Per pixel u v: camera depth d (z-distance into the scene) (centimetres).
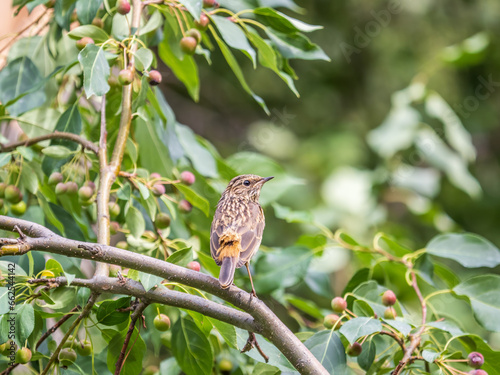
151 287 653
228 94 2197
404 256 963
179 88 2194
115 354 743
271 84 2127
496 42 2081
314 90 2162
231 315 684
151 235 881
